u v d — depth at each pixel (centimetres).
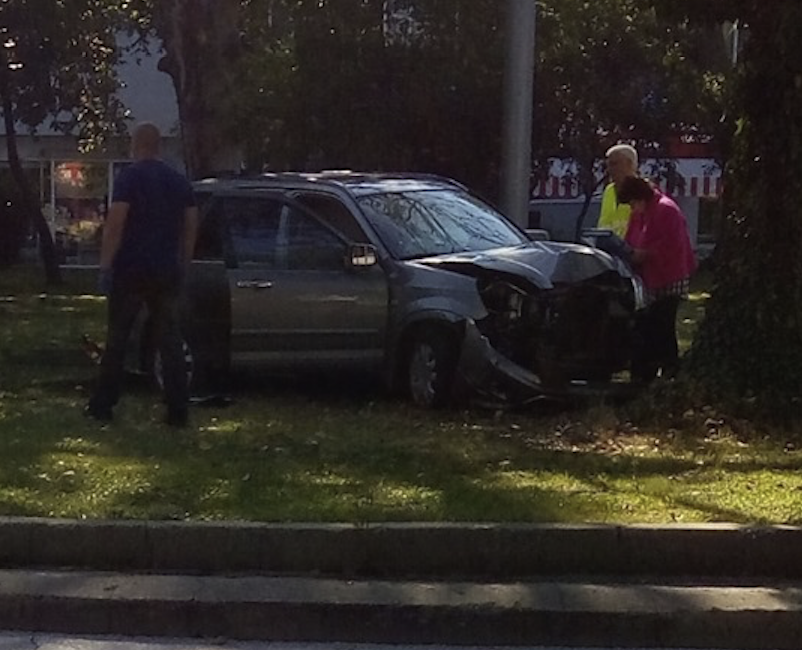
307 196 1185
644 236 1121
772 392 1012
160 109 3575
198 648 632
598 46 2347
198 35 1912
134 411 1086
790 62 992
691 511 736
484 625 638
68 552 704
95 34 2609
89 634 648
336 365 1155
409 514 722
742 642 638
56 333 1694
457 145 1983
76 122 2900
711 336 1041
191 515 723
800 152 1012
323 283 1152
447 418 1072
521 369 1065
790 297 1023
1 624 655
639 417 1023
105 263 993
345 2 1953
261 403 1155
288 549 694
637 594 658
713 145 2784
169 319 1008
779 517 724
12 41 2550
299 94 1956
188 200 1005
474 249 1170
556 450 919
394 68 1953
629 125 2483
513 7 1446
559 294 1068
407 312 1112
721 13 1026
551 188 2984
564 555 692
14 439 940
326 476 824
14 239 3544
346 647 634
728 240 1048
